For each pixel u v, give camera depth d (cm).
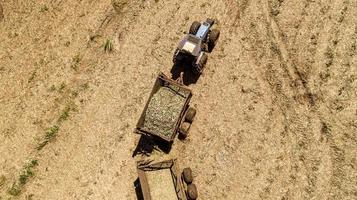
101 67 2202
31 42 2403
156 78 2062
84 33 2309
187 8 2130
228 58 1981
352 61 1825
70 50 2300
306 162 1762
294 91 1858
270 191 1769
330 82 1827
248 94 1906
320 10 1928
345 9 1898
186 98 1916
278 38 1948
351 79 1805
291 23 1952
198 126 1928
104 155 2028
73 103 2175
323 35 1894
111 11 2295
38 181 2089
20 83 2327
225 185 1827
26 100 2270
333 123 1773
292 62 1897
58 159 2098
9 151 2188
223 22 2044
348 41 1855
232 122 1891
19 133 2206
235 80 1942
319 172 1738
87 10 2353
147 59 2122
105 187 1980
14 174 2131
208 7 2094
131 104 2067
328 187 1712
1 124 2259
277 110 1853
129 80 2116
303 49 1902
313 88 1838
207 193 1838
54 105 2205
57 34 2367
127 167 1975
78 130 2117
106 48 2222
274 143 1817
